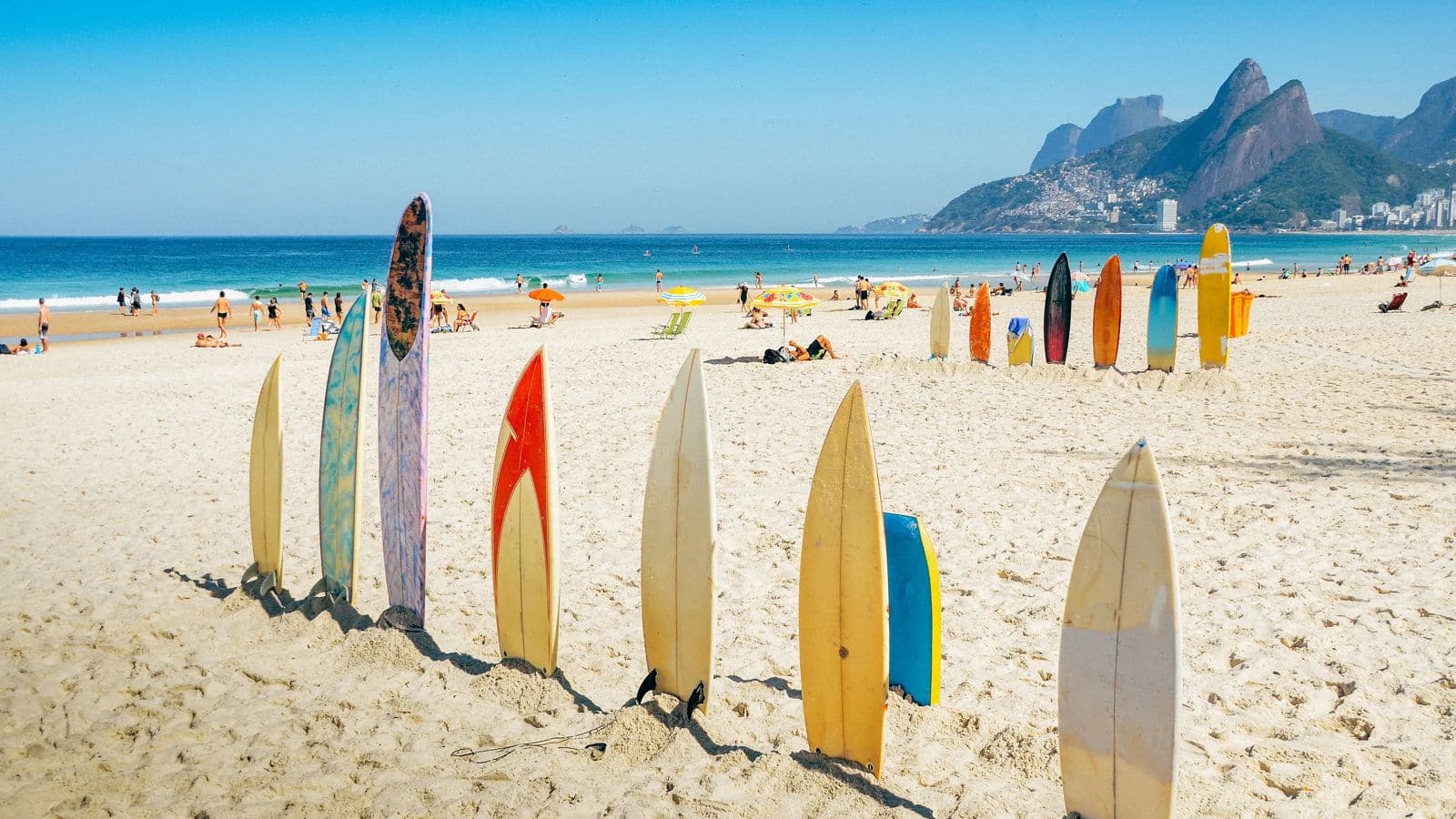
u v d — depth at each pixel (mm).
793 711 3785
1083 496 6879
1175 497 6770
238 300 38562
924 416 10109
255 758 3482
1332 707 3742
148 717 3830
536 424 3863
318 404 11805
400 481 4500
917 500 6832
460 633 4637
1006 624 4645
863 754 3230
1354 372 12578
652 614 3734
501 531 4066
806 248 138125
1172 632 2676
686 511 3580
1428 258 35500
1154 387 11539
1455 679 3902
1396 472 7270
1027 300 31797
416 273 4305
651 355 16719
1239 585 5059
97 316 30922
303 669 4250
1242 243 144000
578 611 4910
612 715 3623
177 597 5180
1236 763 3334
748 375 13617
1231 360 14062
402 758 3455
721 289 44312
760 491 7211
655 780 3273
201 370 15633
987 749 3393
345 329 4676
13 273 59375
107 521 6785
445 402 11695
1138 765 2764
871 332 20484
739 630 4641
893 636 3734
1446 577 5043
